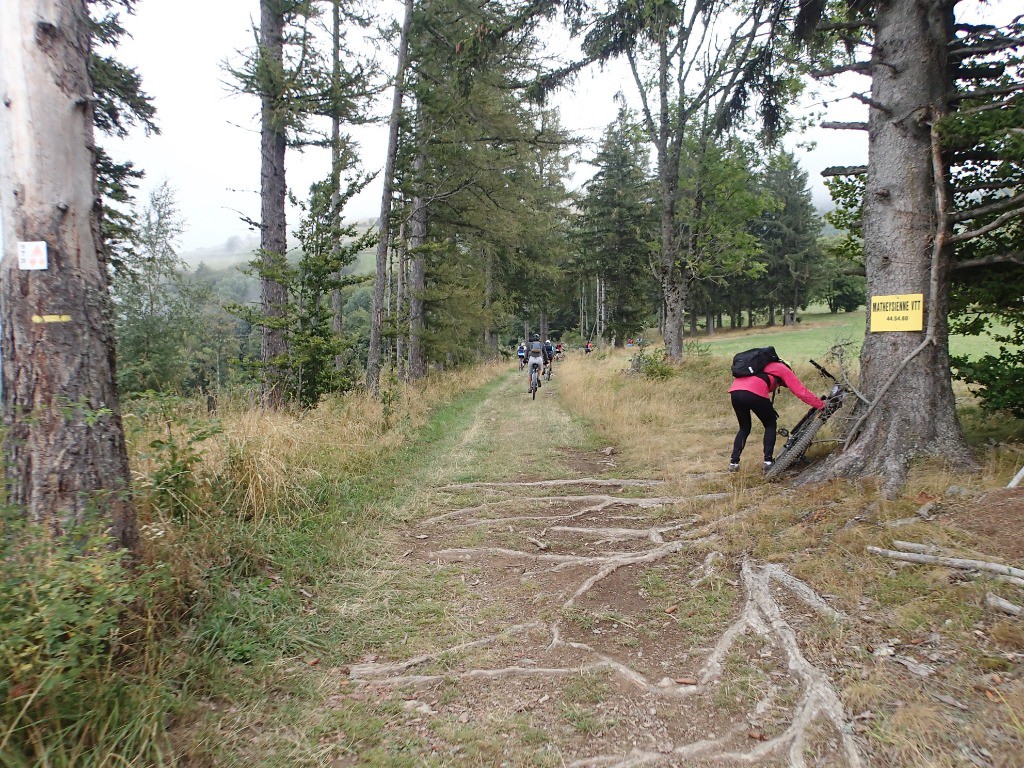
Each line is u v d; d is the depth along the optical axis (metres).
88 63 3.09
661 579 4.20
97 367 3.04
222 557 3.99
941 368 4.87
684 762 2.36
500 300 21.58
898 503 4.24
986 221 5.27
